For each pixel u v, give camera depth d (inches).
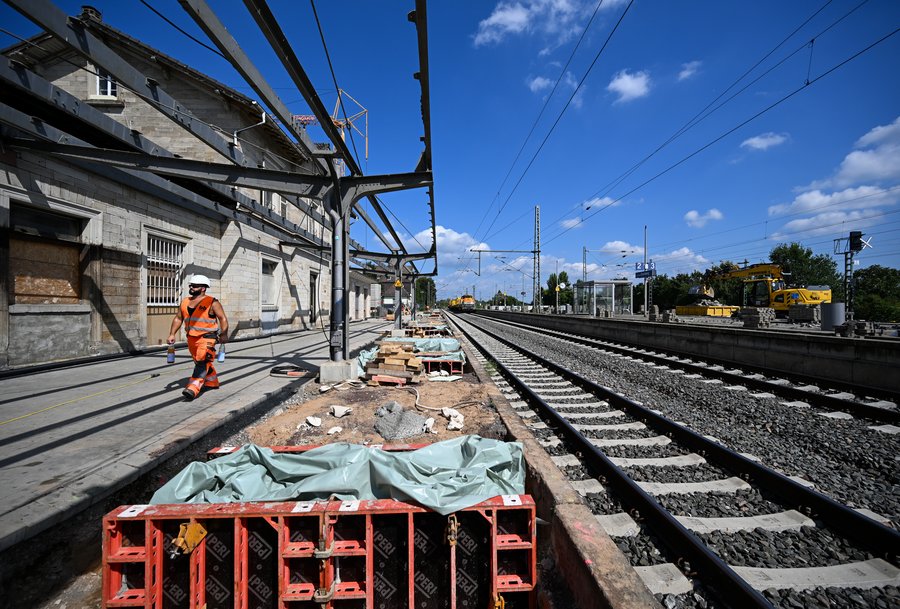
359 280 1322.6
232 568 91.0
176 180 432.5
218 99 546.9
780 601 90.2
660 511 116.7
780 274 1119.6
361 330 820.0
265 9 159.0
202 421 188.4
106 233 363.9
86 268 347.3
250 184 291.1
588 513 100.7
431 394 274.4
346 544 92.0
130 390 249.1
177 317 236.4
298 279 764.0
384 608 92.0
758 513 127.1
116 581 88.8
